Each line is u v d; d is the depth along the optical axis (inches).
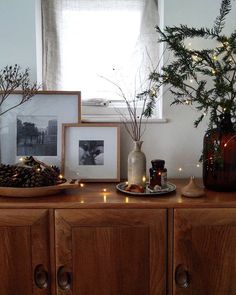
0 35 53.9
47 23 58.4
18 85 51.9
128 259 40.8
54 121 53.3
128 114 59.8
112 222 40.4
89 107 60.2
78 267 40.8
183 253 40.8
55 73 59.2
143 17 59.6
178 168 56.7
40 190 42.4
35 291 40.9
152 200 41.6
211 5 53.2
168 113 55.5
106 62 61.1
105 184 51.2
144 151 56.4
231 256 41.0
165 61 54.5
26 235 40.4
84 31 60.3
